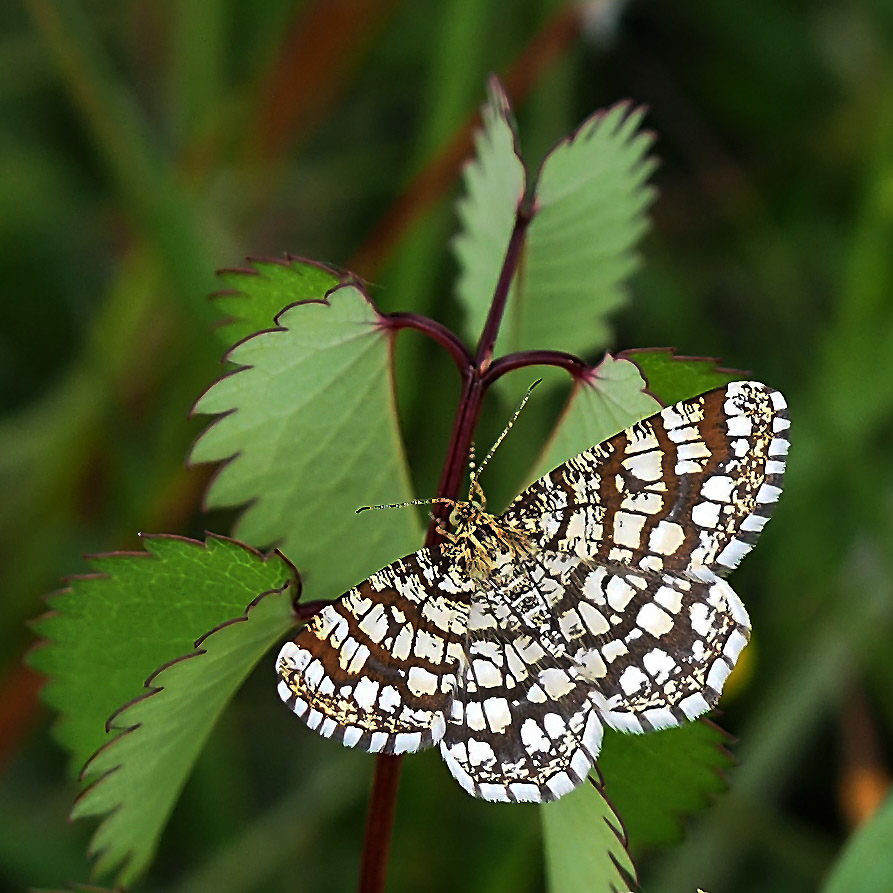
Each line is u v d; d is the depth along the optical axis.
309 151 0.33
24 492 0.30
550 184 0.26
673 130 0.32
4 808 0.29
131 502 0.30
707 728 0.25
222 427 0.25
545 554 0.26
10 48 0.31
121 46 0.32
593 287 0.26
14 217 0.31
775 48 0.32
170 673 0.24
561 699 0.25
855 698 0.29
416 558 0.25
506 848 0.29
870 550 0.29
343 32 0.29
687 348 0.30
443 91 0.29
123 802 0.25
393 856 0.29
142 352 0.30
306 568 0.25
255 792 0.29
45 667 0.25
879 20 0.32
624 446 0.26
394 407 0.25
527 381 0.26
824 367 0.30
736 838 0.29
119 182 0.28
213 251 0.29
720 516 0.26
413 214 0.29
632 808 0.25
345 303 0.25
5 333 0.31
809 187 0.32
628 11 0.32
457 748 0.25
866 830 0.26
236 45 0.32
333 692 0.25
